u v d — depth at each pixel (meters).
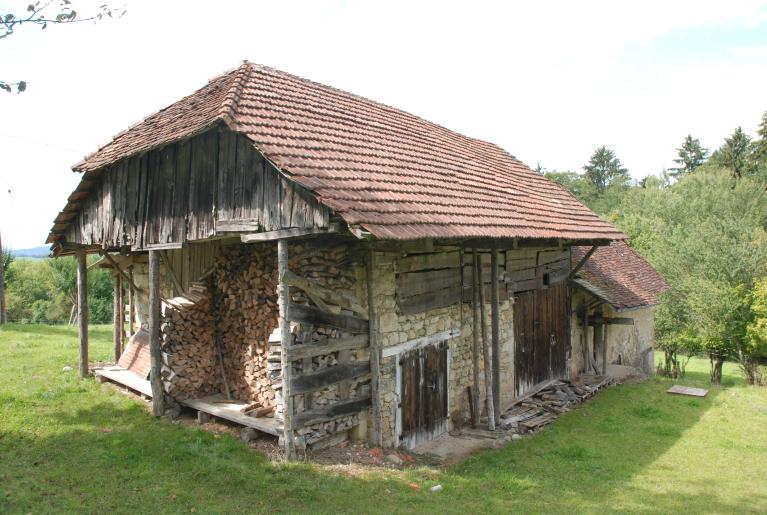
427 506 6.33
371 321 8.01
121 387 10.27
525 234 9.59
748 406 12.54
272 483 6.43
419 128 12.74
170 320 9.01
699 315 20.81
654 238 31.97
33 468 6.52
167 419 8.67
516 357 11.70
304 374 7.28
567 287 14.18
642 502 7.09
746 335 19.75
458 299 9.81
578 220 12.98
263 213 7.29
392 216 6.98
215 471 6.64
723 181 37.72
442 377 9.48
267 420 7.88
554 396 12.25
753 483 7.94
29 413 8.37
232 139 7.81
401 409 8.48
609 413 11.66
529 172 15.60
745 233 24.02
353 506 6.11
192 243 9.75
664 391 13.91
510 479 7.50
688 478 8.09
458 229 7.87
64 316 33.78
